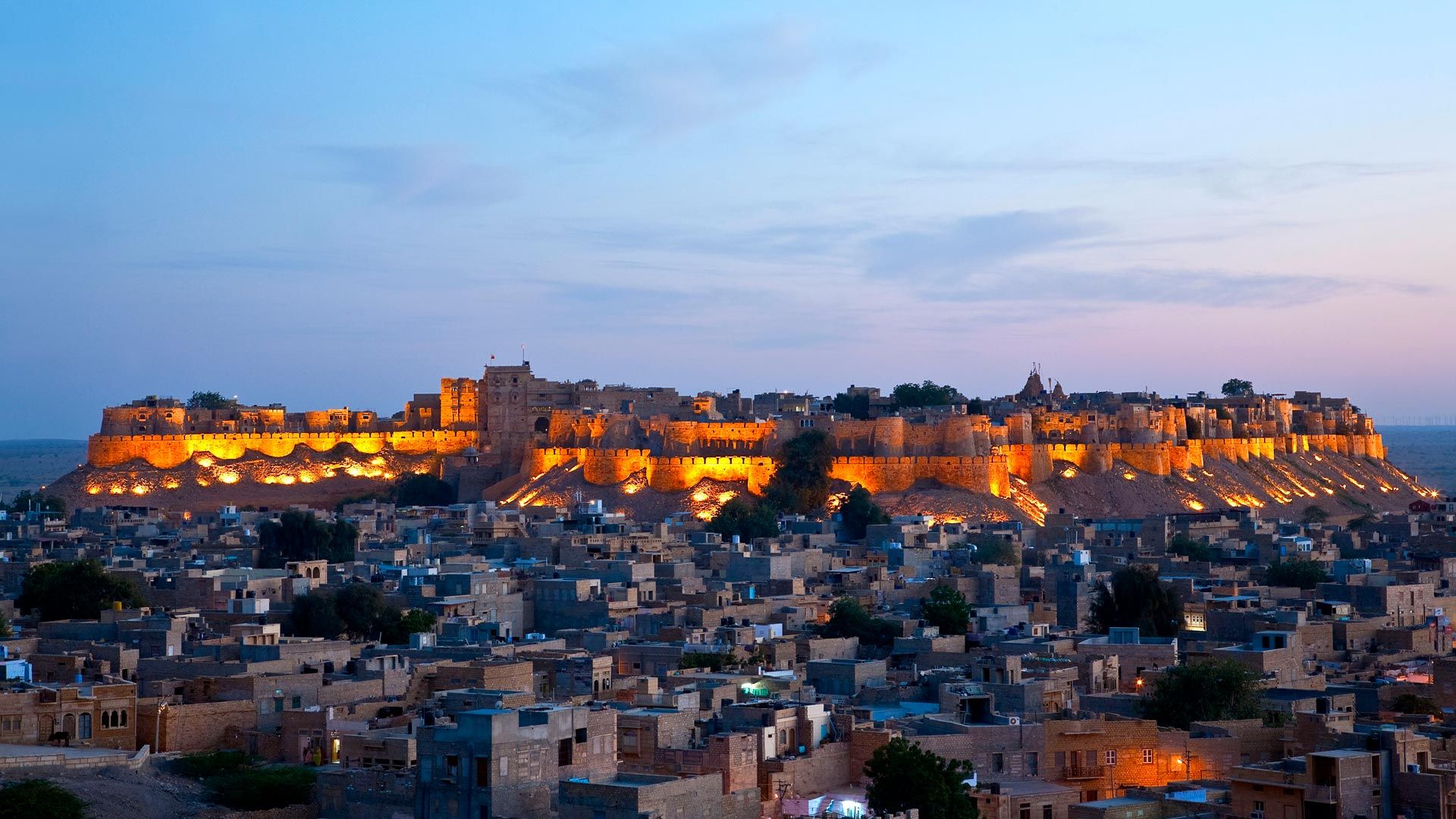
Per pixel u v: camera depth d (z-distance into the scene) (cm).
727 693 15262
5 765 13912
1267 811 12319
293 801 13675
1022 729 14150
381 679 16700
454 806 12288
